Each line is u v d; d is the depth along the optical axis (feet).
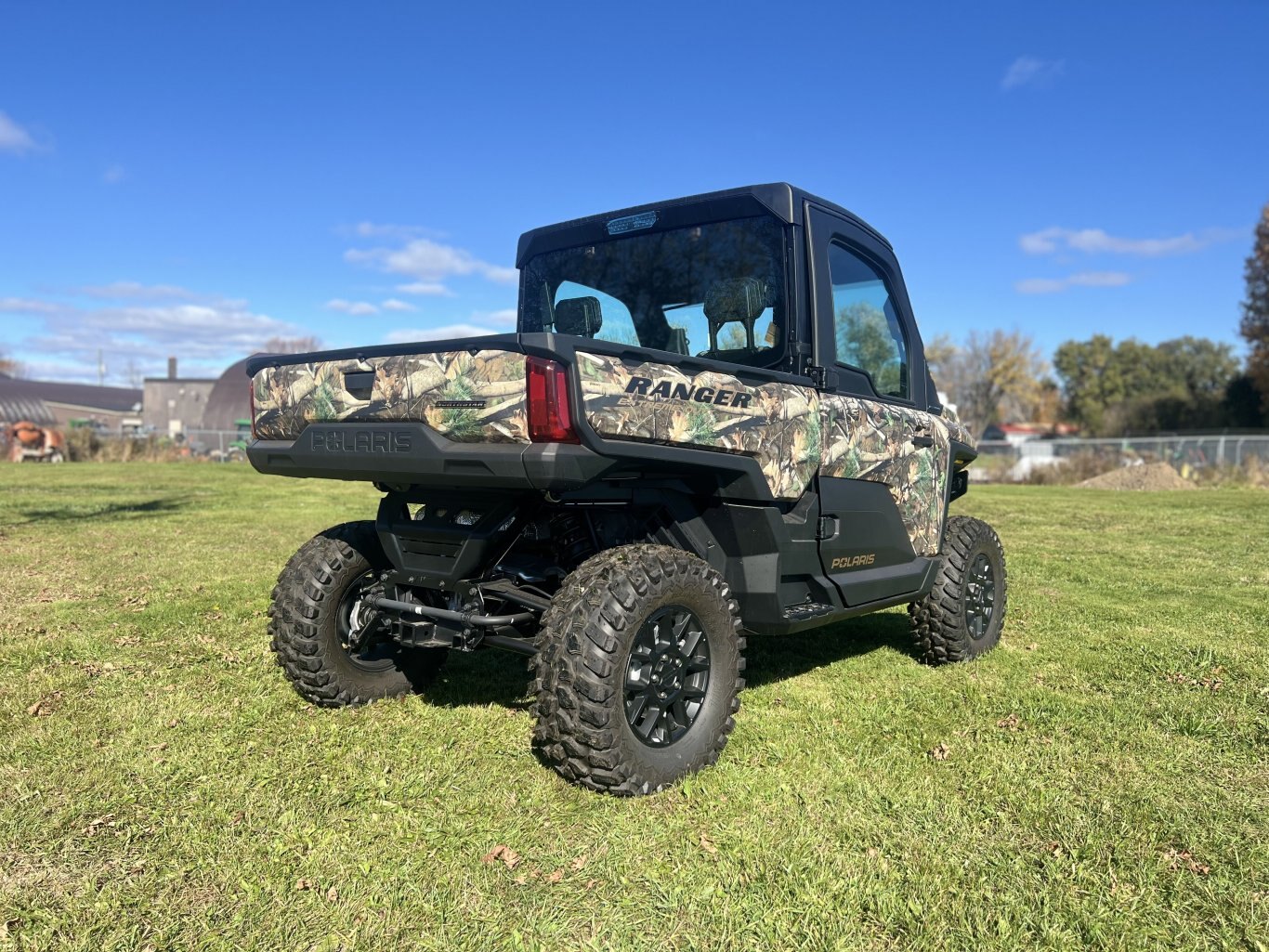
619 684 9.68
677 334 13.53
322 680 12.55
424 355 9.68
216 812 9.53
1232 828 9.39
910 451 14.55
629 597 9.75
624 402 9.29
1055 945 7.34
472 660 15.70
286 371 11.21
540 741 10.14
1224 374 225.76
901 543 14.48
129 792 9.97
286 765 10.77
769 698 13.83
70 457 97.35
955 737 12.03
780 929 7.50
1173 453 84.64
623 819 9.43
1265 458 79.00
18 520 36.73
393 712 12.76
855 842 9.00
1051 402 254.47
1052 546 32.45
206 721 12.28
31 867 8.36
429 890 8.07
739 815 9.57
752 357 12.80
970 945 7.34
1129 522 41.29
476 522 10.71
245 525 35.81
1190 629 18.80
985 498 57.52
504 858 8.63
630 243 13.93
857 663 15.99
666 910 7.78
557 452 8.80
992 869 8.52
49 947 7.18
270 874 8.29
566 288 14.70
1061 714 12.96
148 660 15.26
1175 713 13.03
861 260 14.17
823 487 12.53
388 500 11.59
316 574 12.48
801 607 12.57
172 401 227.20
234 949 7.18
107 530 33.37
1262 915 7.80
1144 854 8.80
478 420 9.23
